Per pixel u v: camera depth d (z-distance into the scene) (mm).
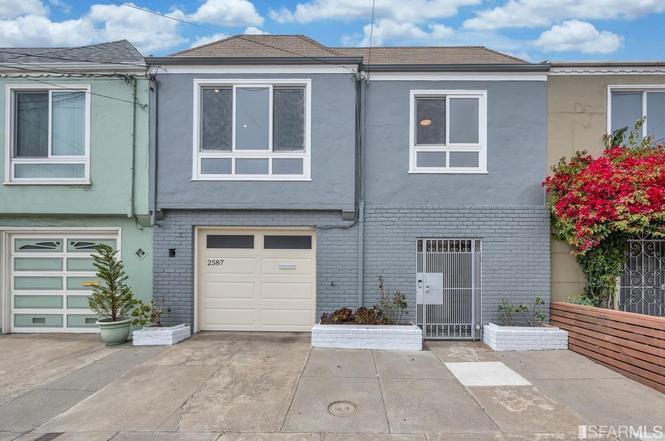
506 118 7371
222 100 7484
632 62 7352
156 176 7367
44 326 7766
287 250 7645
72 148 7602
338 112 7305
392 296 7270
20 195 7480
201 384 5051
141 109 7469
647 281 6945
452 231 7285
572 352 6371
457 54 9219
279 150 7410
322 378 5211
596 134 7383
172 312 7414
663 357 4809
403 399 4590
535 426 4004
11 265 7766
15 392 4891
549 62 7289
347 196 7254
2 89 7492
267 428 3982
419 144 7488
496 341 6504
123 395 4766
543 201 7281
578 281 7238
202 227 7547
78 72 7441
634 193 6242
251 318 7621
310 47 8422
